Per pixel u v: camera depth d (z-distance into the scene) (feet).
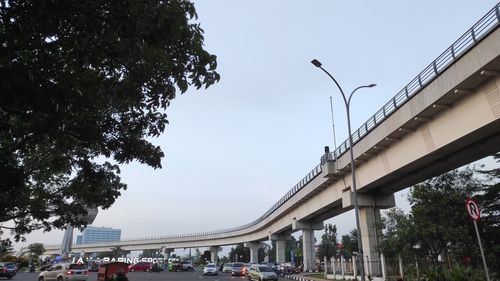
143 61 21.62
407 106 84.84
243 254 454.81
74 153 37.81
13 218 60.54
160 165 32.91
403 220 88.12
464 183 89.81
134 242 429.38
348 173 129.08
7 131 24.02
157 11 18.25
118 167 42.39
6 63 18.37
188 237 390.83
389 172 101.24
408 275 81.46
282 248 271.49
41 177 58.85
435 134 81.20
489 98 65.87
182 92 23.73
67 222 64.64
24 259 291.99
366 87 84.23
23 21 18.01
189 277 155.74
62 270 110.32
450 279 59.41
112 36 19.25
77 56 21.07
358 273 121.49
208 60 23.12
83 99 22.59
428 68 77.05
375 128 100.73
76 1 17.84
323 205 156.87
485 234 86.69
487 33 60.95
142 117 30.99
